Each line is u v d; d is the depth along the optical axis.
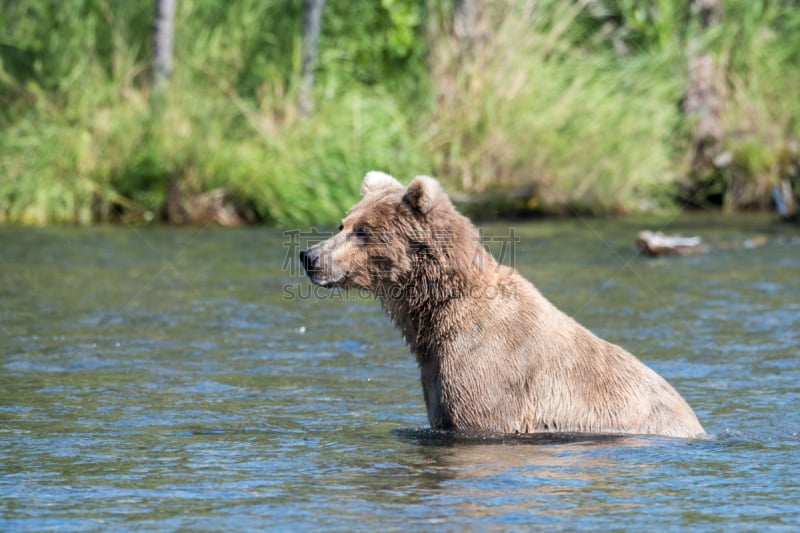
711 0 56.84
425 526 13.73
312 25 50.66
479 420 17.78
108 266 36.00
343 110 49.16
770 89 57.22
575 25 55.59
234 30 51.03
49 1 50.56
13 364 23.38
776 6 58.84
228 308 30.16
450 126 50.25
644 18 56.81
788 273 36.25
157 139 47.09
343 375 23.20
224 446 17.59
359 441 17.89
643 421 18.16
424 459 16.69
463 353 17.81
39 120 48.31
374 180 19.03
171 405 20.39
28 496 14.91
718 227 47.78
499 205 49.59
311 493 15.03
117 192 47.28
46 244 40.00
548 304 18.47
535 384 17.84
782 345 26.14
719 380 22.81
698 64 56.28
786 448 17.58
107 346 25.38
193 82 49.19
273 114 49.69
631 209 53.34
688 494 15.12
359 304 31.50
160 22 48.22
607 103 52.03
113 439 17.94
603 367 18.30
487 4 51.47
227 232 44.41
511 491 15.13
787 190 54.53
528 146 50.31
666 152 54.09
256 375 23.06
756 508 14.59
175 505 14.55
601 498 14.89
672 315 29.67
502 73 50.94
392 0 52.75
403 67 53.44
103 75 48.72
